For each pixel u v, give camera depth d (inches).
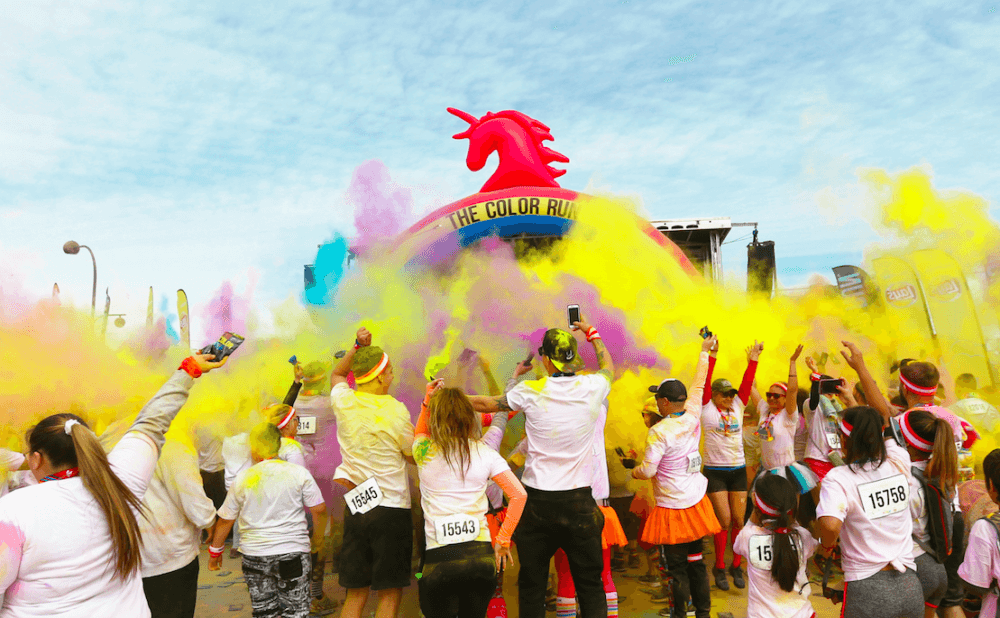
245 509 150.9
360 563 158.6
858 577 120.0
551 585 215.2
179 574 134.4
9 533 78.0
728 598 198.7
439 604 136.5
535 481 149.3
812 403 194.9
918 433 136.6
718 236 286.7
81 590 82.3
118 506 86.4
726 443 211.0
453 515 138.1
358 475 159.6
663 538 169.2
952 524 142.5
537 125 264.1
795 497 124.2
